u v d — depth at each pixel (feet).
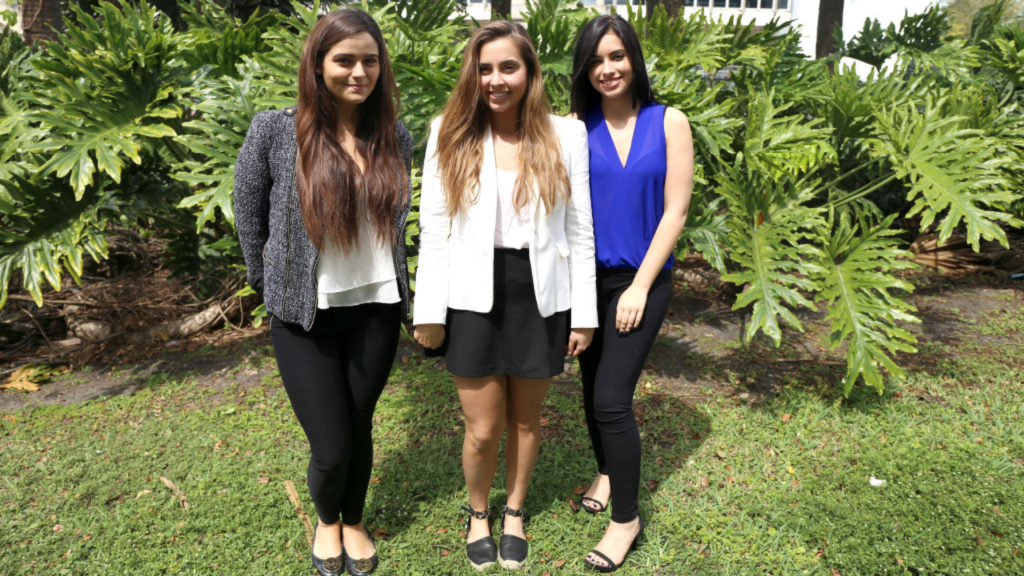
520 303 6.89
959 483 9.31
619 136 7.38
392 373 13.56
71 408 12.33
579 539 8.48
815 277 11.94
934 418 11.36
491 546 8.05
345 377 7.18
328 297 6.57
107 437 11.17
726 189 11.96
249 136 6.49
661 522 8.76
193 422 11.64
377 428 11.32
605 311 7.68
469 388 7.20
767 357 14.16
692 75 15.89
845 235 12.40
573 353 7.32
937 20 22.18
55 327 16.24
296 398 6.94
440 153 6.69
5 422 11.78
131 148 12.23
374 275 6.75
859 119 15.85
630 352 7.42
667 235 7.16
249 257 6.84
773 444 10.66
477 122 6.66
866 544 8.13
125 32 13.41
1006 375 12.96
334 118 6.44
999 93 20.72
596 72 7.15
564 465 10.06
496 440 7.53
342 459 7.08
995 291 18.20
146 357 14.84
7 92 15.76
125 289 17.53
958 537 8.16
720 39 15.81
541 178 6.56
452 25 17.67
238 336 15.93
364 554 7.97
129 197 13.44
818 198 18.42
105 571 7.96
